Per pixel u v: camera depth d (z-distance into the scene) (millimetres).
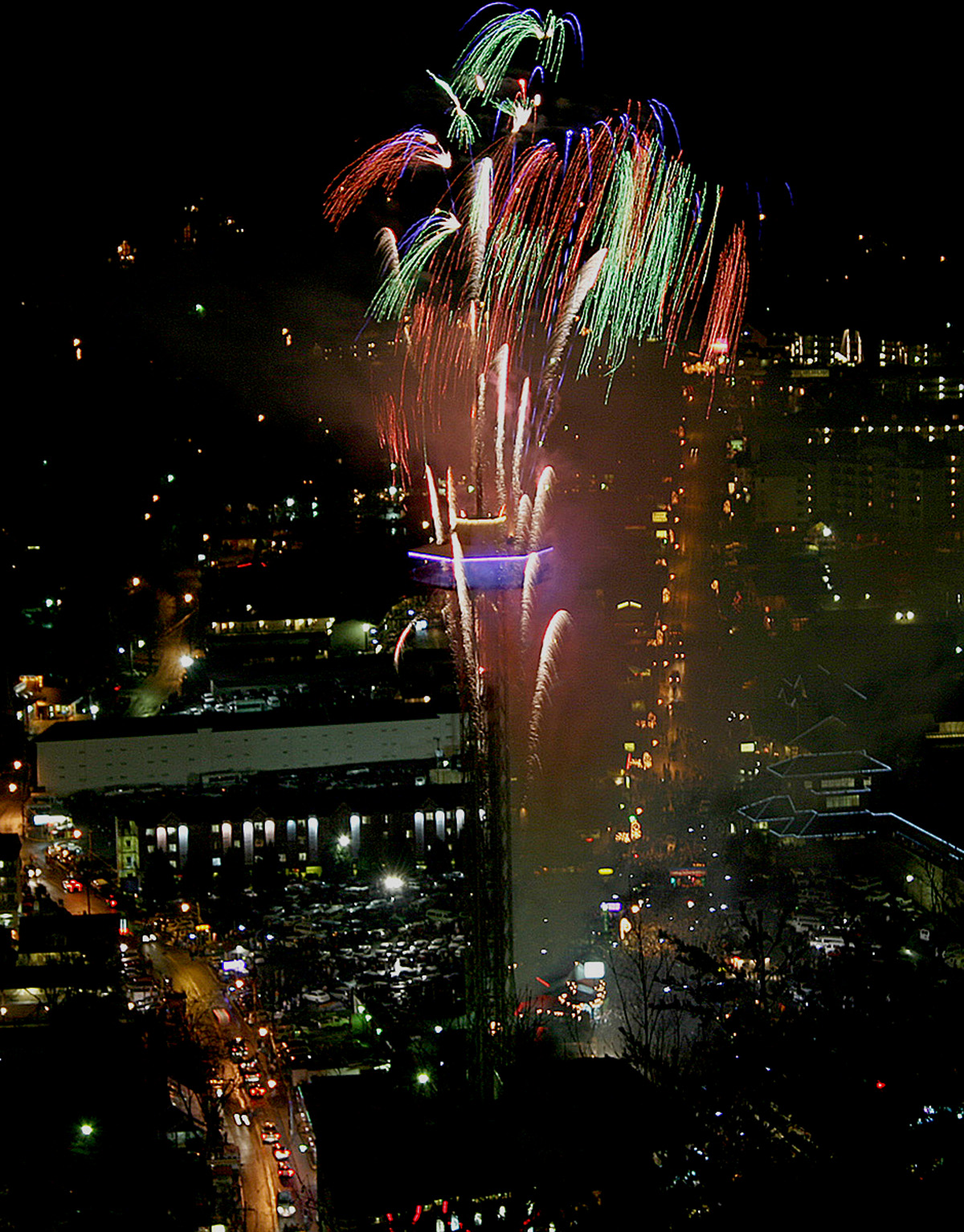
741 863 136875
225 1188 90938
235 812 169375
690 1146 34156
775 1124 31844
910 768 155250
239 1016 122688
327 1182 71938
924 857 128875
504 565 83375
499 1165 58938
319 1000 123188
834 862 138625
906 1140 28969
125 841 167875
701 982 39750
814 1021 32688
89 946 123500
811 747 158500
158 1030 110188
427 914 149250
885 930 38969
